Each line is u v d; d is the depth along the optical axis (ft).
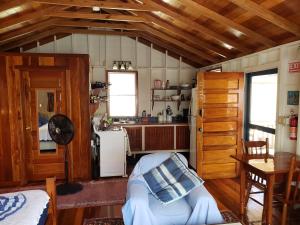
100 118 17.24
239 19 11.47
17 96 13.23
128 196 7.25
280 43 11.75
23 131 13.44
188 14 12.82
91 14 13.73
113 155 14.53
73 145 13.98
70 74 13.61
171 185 7.86
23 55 13.08
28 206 6.32
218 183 13.67
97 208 10.68
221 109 14.28
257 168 8.35
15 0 11.36
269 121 13.43
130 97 20.27
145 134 19.10
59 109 13.71
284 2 9.25
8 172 13.47
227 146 14.49
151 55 20.33
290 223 9.16
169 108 20.79
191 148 17.02
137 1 13.66
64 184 13.16
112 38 19.71
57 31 17.65
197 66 21.06
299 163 8.50
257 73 14.06
